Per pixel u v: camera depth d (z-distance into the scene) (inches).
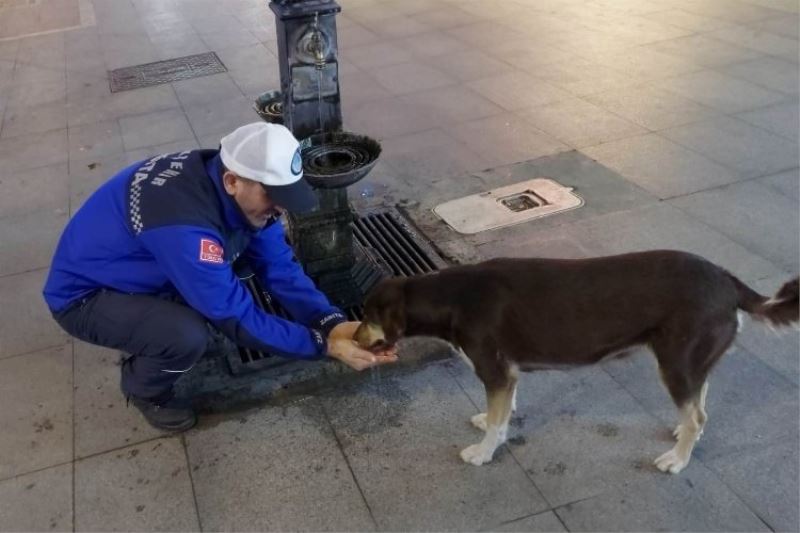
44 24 350.0
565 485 98.8
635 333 92.7
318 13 110.6
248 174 87.0
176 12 355.3
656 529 91.7
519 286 93.7
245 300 98.0
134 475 104.0
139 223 91.4
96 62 289.3
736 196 165.8
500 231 157.8
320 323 110.3
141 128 224.2
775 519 92.0
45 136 222.7
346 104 230.8
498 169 185.2
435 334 100.3
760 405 109.7
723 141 191.6
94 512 98.8
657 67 245.3
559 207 165.3
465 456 102.9
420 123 214.8
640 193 169.5
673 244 149.6
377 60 269.9
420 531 93.6
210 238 91.7
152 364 103.2
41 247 163.0
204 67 275.1
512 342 95.4
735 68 239.5
